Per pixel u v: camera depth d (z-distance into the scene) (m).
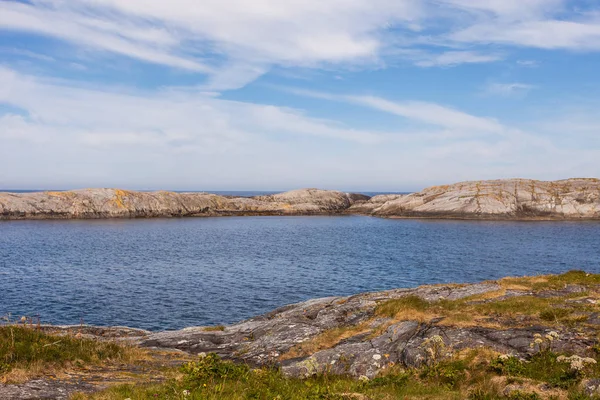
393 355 17.08
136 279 54.75
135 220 160.12
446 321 19.06
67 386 12.99
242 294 47.53
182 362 18.64
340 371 16.64
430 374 13.98
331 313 25.48
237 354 20.91
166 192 186.00
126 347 19.78
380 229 130.62
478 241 96.62
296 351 19.67
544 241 95.06
